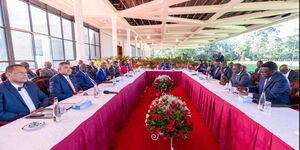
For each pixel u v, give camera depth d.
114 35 7.59
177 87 5.55
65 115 1.42
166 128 1.67
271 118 1.38
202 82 3.18
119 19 7.76
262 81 2.27
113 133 1.94
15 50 4.59
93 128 1.43
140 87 4.14
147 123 1.87
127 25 9.46
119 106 2.27
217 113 2.07
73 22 7.68
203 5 6.55
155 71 5.77
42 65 5.71
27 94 1.74
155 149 1.93
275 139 1.09
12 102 1.60
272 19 8.05
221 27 10.38
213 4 6.52
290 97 1.91
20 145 0.97
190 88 3.94
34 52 5.31
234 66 2.89
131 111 3.05
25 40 4.96
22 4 4.81
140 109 3.32
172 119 1.69
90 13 6.96
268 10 6.42
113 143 1.93
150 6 5.45
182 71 5.47
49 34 6.03
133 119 2.79
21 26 4.80
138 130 2.39
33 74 3.95
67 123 1.27
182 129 1.70
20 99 1.64
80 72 3.15
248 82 2.71
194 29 11.47
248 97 1.93
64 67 2.35
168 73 5.73
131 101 3.03
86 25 9.11
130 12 6.46
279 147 1.05
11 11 4.44
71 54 7.67
